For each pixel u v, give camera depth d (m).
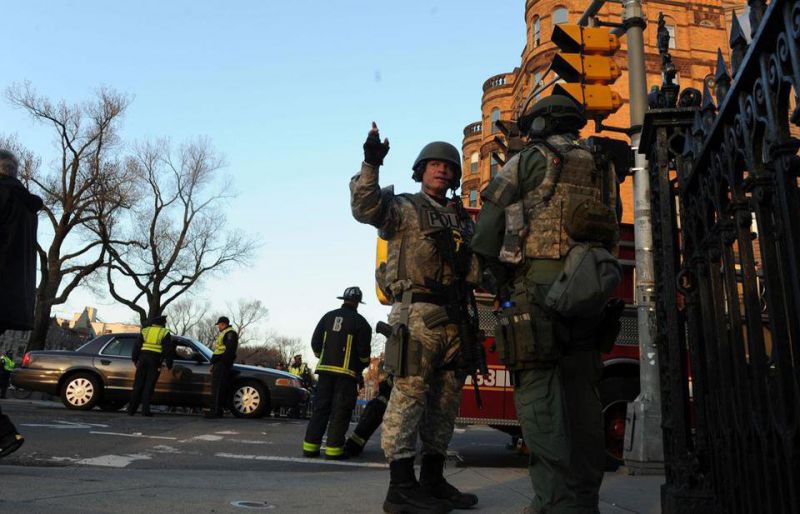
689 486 3.04
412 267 3.44
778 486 2.01
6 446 3.73
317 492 3.84
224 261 34.44
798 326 1.72
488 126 36.84
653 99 3.56
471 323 3.49
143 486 3.72
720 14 27.36
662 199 3.43
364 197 3.32
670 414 3.25
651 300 6.22
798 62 1.61
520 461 7.59
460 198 3.75
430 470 3.52
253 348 92.94
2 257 3.79
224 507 3.16
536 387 2.50
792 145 1.77
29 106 29.22
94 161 30.41
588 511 2.38
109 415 11.35
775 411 2.03
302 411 16.97
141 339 11.84
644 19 7.25
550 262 2.60
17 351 66.75
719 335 2.71
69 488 3.41
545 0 27.89
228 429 9.73
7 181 3.89
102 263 31.12
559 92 7.27
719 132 2.46
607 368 7.20
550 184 2.68
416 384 3.32
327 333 7.18
